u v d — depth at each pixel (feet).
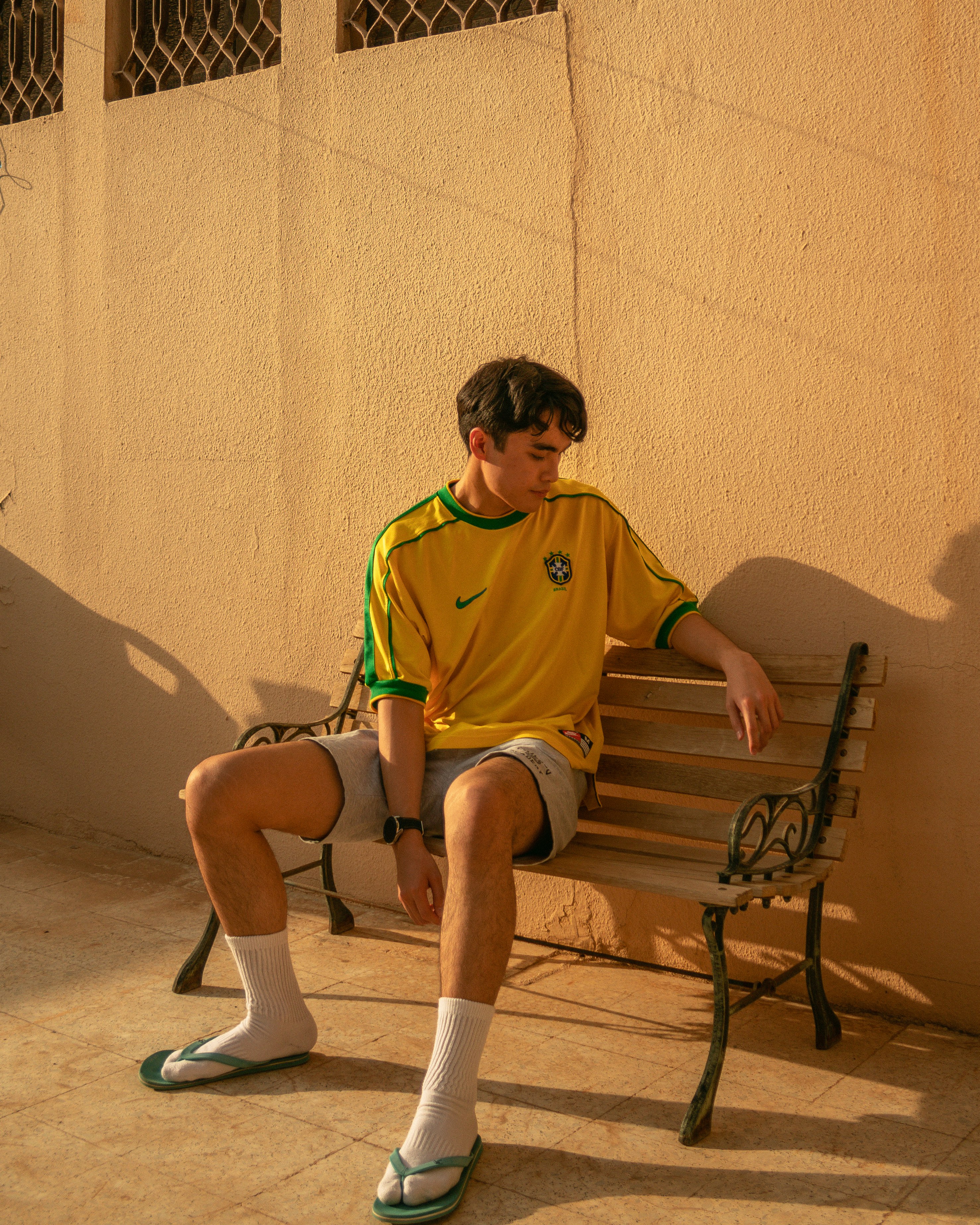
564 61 10.34
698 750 9.38
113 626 13.67
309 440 12.03
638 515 10.19
